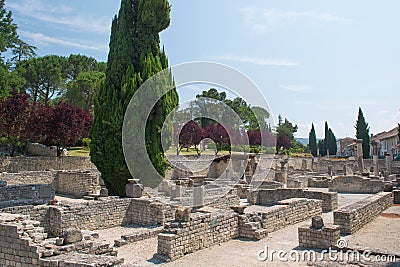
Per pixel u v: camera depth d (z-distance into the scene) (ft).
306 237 37.86
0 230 30.35
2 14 148.66
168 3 84.33
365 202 50.49
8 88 131.75
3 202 53.57
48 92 182.19
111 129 75.15
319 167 156.97
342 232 42.19
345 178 90.27
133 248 40.50
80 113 133.18
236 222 44.55
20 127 111.55
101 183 87.66
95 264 26.43
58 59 210.38
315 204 58.08
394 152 233.35
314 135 285.43
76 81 180.45
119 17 83.20
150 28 82.17
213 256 36.40
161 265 33.78
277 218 48.39
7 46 152.56
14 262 29.43
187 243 37.29
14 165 95.04
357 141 122.42
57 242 30.50
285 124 283.59
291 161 168.14
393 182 86.63
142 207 55.21
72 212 48.03
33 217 46.24
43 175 80.23
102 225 51.96
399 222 48.96
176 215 38.52
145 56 80.48
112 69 80.12
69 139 123.24
